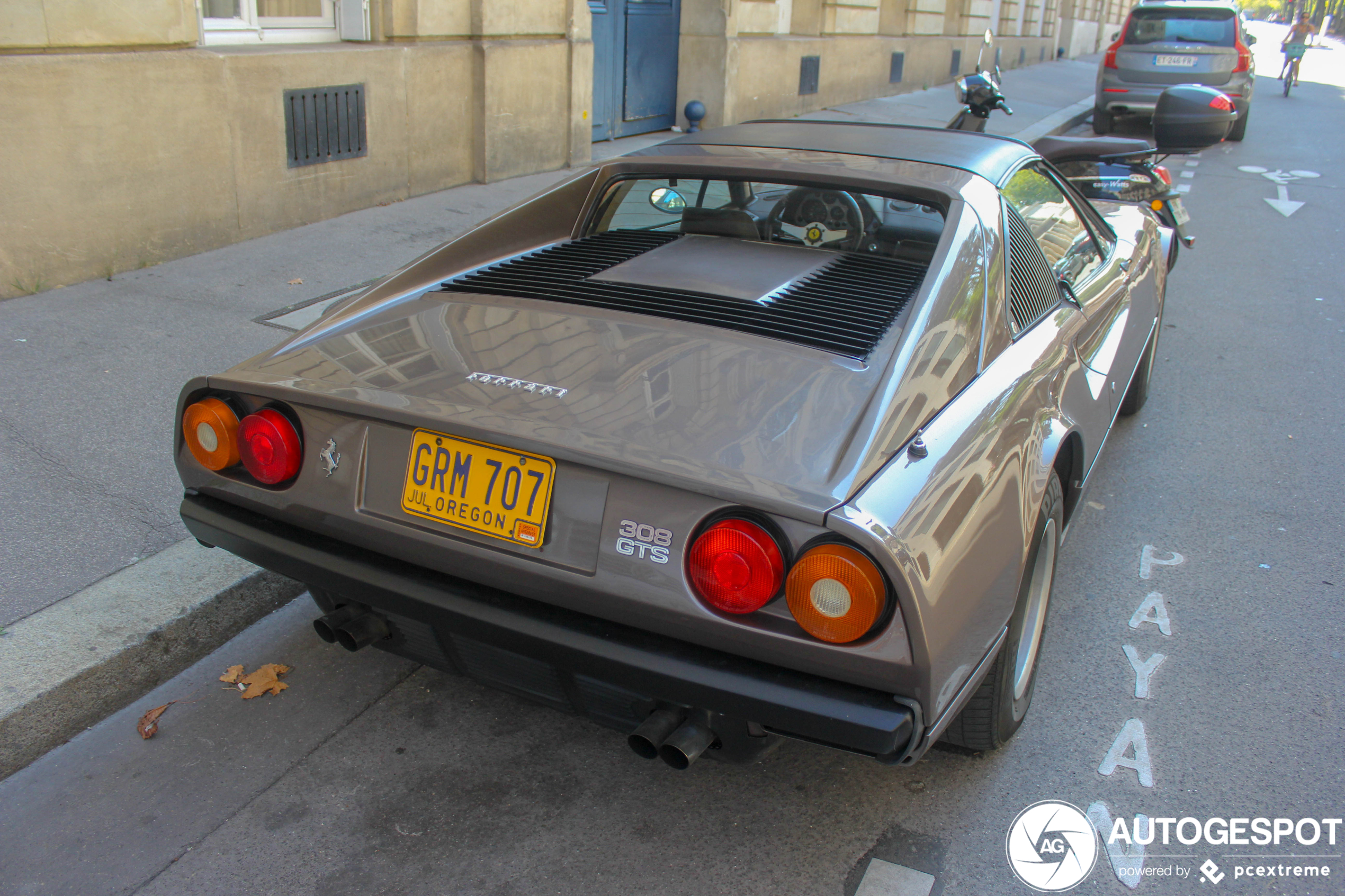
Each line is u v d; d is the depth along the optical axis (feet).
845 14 43.93
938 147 9.63
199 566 9.52
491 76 23.98
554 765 7.95
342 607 7.32
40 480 10.61
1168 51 44.29
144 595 9.05
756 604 5.57
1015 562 6.64
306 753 7.97
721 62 34.91
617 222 9.68
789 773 7.92
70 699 8.02
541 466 6.08
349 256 18.62
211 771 7.73
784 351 6.90
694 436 5.99
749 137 10.09
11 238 15.35
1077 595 10.51
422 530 6.46
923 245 8.44
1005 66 70.44
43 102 15.31
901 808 7.58
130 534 9.90
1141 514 12.26
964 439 6.48
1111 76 45.47
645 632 6.04
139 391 12.71
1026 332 8.28
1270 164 40.09
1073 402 8.40
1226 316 20.27
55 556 9.45
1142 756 8.18
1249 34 46.73
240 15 19.42
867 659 5.51
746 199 9.14
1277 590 10.68
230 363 13.67
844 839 7.28
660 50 34.47
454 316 7.73
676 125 36.32
